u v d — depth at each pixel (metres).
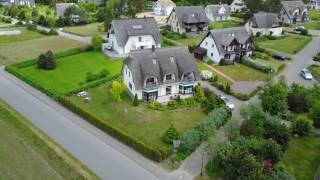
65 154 43.88
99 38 91.69
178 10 121.06
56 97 60.47
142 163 43.28
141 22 93.44
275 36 117.00
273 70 79.38
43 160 42.38
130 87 63.38
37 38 104.69
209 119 51.22
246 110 52.72
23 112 55.38
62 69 77.00
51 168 40.88
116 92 59.84
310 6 191.50
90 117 52.91
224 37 86.50
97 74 72.00
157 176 40.81
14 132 48.69
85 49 90.44
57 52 87.56
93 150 45.50
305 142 50.19
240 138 44.53
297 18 146.12
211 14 144.25
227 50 85.31
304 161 45.25
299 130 51.50
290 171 41.56
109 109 57.56
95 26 127.38
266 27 118.06
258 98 64.25
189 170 42.25
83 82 68.75
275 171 40.00
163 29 123.00
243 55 88.00
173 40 109.50
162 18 149.88
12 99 60.16
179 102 60.47
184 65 63.66
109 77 70.75
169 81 62.78
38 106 57.97
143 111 57.34
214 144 43.41
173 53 63.88
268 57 91.12
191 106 60.00
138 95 61.00
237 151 40.47
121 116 55.28
